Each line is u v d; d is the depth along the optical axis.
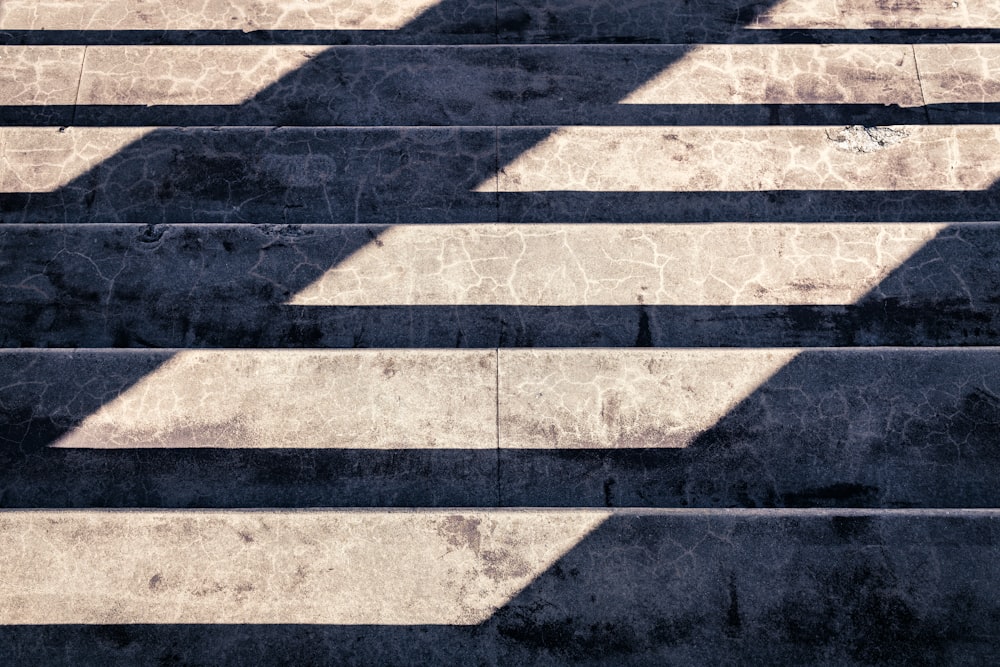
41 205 4.48
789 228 4.22
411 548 3.59
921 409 3.81
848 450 3.77
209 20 5.19
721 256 4.20
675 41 5.21
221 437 3.82
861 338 4.09
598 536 3.59
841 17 5.18
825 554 3.54
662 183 4.52
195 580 3.55
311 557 3.58
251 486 3.75
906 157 4.54
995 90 4.86
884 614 3.47
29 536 3.58
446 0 5.26
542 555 3.58
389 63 4.92
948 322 4.09
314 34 5.21
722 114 4.84
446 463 3.78
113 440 3.81
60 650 3.47
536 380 3.88
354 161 4.56
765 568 3.54
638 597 3.52
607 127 4.59
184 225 4.26
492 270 4.18
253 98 4.85
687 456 3.78
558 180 4.53
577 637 3.48
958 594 3.49
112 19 5.18
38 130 4.57
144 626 3.50
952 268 4.15
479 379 3.89
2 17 5.16
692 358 3.90
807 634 3.46
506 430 3.82
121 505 3.72
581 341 4.10
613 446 3.80
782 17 5.20
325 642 3.49
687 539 3.58
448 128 4.59
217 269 4.20
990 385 3.83
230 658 3.47
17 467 3.76
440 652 3.48
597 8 5.22
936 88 4.87
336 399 3.86
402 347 4.09
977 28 5.16
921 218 4.45
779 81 4.88
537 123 4.83
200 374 3.89
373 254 4.21
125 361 3.90
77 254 4.21
